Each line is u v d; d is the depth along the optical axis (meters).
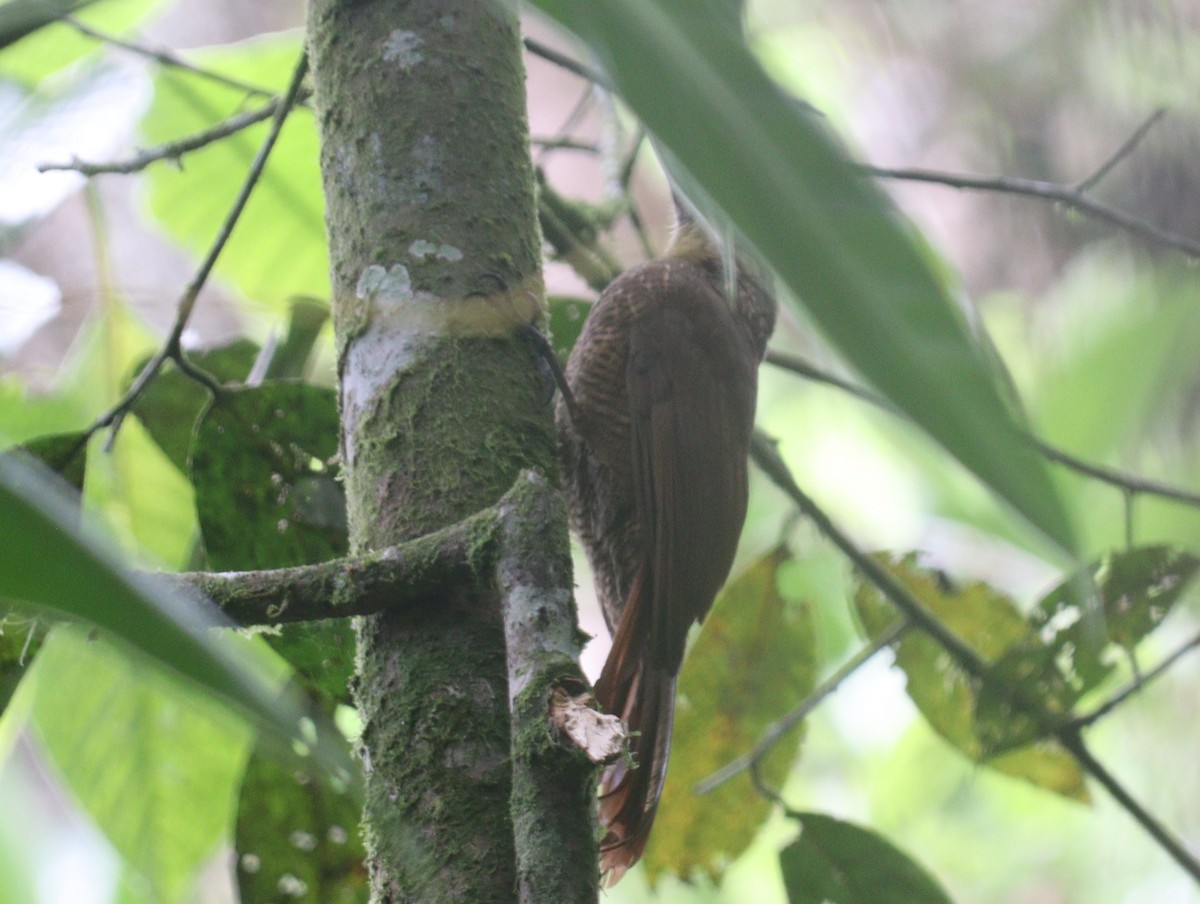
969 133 10.24
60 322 6.88
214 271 6.52
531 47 5.62
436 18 4.04
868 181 1.38
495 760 3.41
